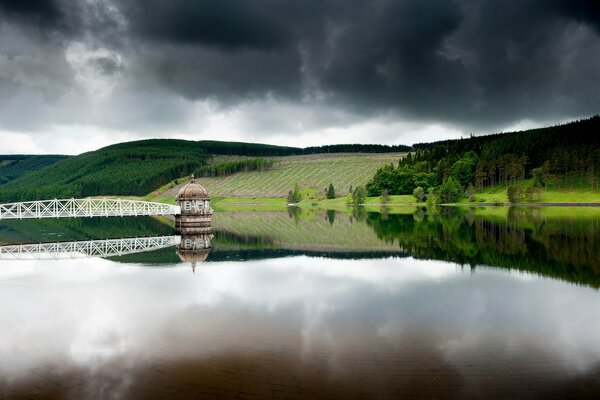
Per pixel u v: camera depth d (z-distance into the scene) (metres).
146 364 16.47
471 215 100.75
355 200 175.88
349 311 23.38
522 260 39.09
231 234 71.12
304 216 120.31
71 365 16.58
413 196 174.62
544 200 135.38
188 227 84.06
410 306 24.36
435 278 32.25
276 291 28.45
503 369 15.67
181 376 15.38
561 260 38.56
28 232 84.44
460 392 13.98
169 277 34.09
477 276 32.69
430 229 69.50
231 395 13.90
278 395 13.84
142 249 53.47
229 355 17.14
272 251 49.09
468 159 171.00
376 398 13.59
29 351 18.09
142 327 20.94
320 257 43.78
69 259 45.31
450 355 17.00
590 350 17.52
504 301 25.28
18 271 38.09
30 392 14.51
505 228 66.62
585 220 77.50
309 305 24.70
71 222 120.19
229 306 24.62
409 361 16.41
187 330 20.33
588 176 135.38
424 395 13.79
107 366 16.39
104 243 61.59
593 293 26.95
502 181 162.25
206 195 85.19
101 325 21.44
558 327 20.45
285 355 17.08
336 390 14.11
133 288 30.09
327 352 17.34
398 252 46.00
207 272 36.03
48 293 29.00
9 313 23.98
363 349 17.64
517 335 19.34
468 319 21.81
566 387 14.30
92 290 29.70
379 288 29.09
